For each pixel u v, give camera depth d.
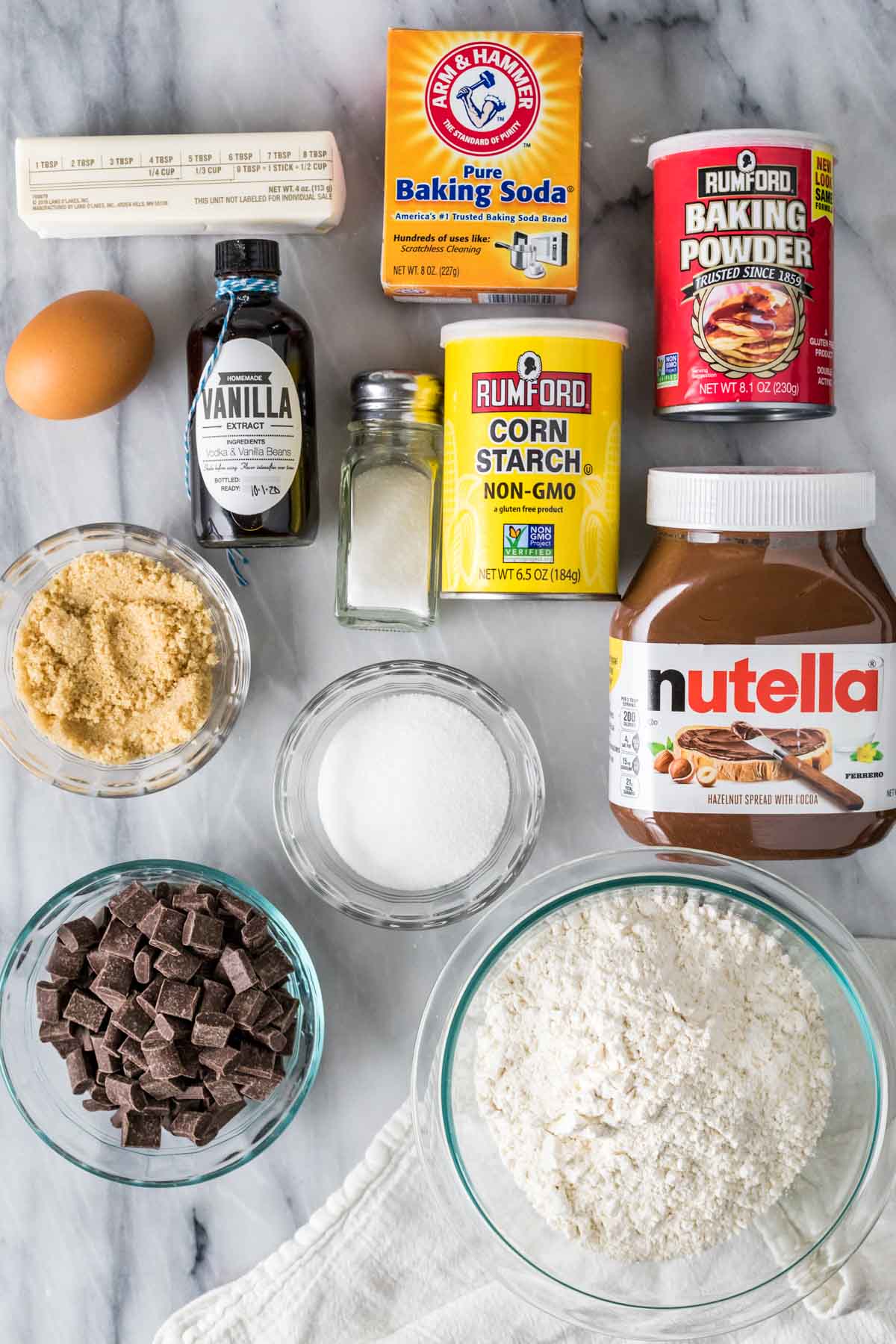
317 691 0.93
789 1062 0.81
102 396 0.85
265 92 0.90
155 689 0.88
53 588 0.87
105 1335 0.93
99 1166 0.92
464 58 0.81
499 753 0.91
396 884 0.90
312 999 0.88
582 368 0.80
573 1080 0.79
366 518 0.85
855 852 0.87
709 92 0.89
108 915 0.89
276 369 0.82
